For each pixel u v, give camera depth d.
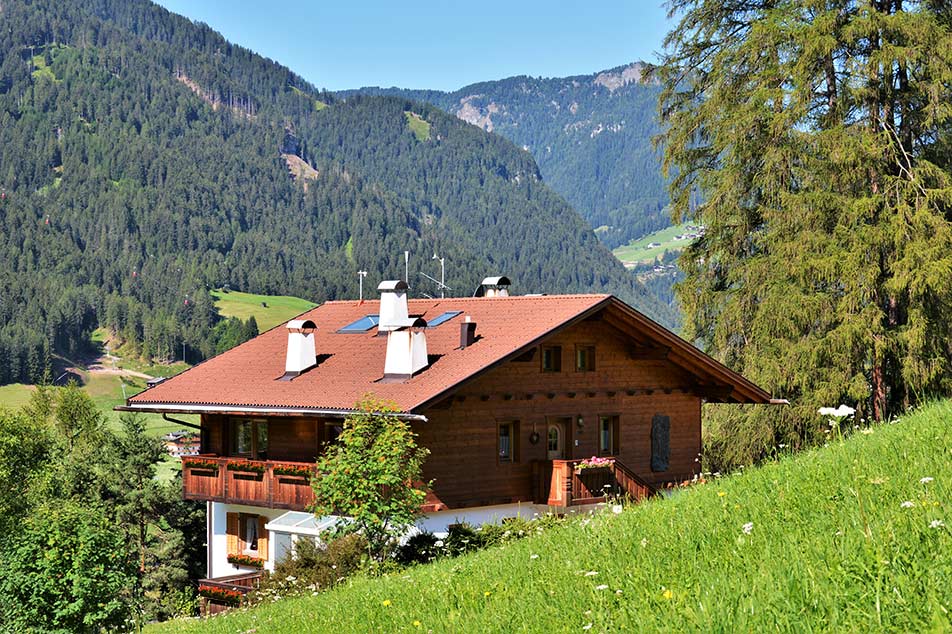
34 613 20.86
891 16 31.48
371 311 36.50
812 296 31.30
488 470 28.70
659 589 6.55
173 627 20.62
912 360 30.16
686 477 33.84
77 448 62.34
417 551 21.69
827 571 5.79
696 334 36.22
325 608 12.08
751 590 5.89
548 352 30.62
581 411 31.14
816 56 32.09
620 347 32.28
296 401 29.20
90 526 22.02
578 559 8.74
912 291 29.84
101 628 21.75
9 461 47.09
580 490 29.08
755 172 33.94
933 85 30.81
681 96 37.75
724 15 36.50
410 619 8.71
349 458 22.17
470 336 29.62
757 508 8.27
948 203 30.47
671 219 37.44
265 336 37.12
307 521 29.69
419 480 26.23
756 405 33.03
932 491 6.92
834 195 31.55
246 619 14.80
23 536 21.53
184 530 44.34
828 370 31.05
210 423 32.88
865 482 7.85
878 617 5.03
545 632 6.71
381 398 27.06
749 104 33.09
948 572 5.30
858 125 31.95
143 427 46.69
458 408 28.08
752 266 32.75
